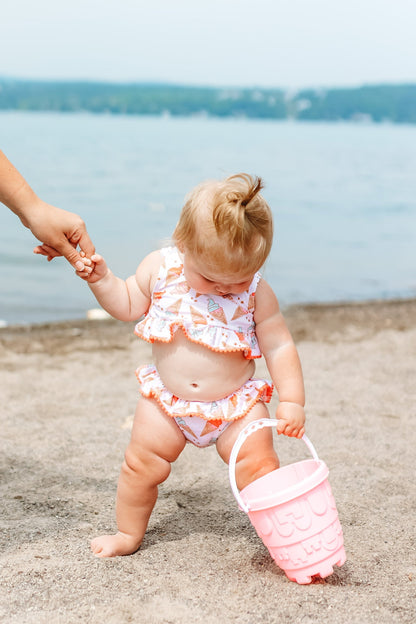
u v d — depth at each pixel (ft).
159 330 7.38
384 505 9.14
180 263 7.52
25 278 26.43
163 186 55.26
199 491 9.59
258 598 6.66
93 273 7.56
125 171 64.03
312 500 6.81
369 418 12.84
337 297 25.98
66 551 7.58
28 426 12.08
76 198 47.11
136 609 6.40
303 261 32.40
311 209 49.42
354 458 10.85
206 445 7.67
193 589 6.82
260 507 6.82
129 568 7.23
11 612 6.32
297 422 7.37
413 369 16.28
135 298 7.77
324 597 6.70
